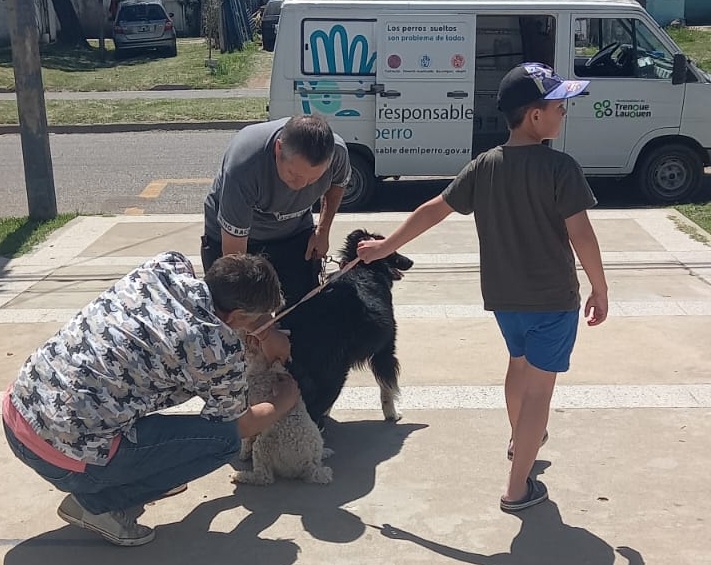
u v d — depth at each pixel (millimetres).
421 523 3705
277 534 3648
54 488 4039
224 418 3346
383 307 4352
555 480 4000
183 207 10180
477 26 11047
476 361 5375
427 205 3750
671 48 9531
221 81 21125
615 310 6188
